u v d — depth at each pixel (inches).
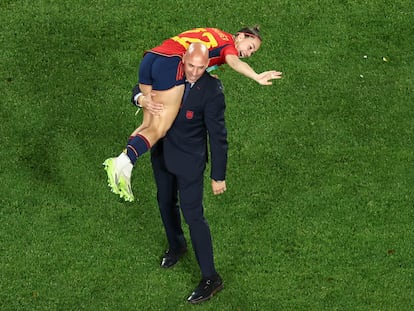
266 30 1282.0
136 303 969.5
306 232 1042.1
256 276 999.6
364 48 1264.8
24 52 1235.9
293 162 1115.3
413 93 1209.4
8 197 1064.8
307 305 971.3
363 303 973.2
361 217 1058.7
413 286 990.4
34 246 1018.1
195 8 1304.1
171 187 958.4
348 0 1317.7
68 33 1262.3
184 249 1018.7
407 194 1083.9
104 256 1013.8
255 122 1162.6
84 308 962.7
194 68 847.7
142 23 1280.8
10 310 958.4
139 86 901.8
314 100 1192.8
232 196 1079.0
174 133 907.4
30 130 1139.3
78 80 1203.2
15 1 1300.4
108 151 1122.0
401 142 1146.0
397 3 1318.9
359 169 1110.4
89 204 1064.8
